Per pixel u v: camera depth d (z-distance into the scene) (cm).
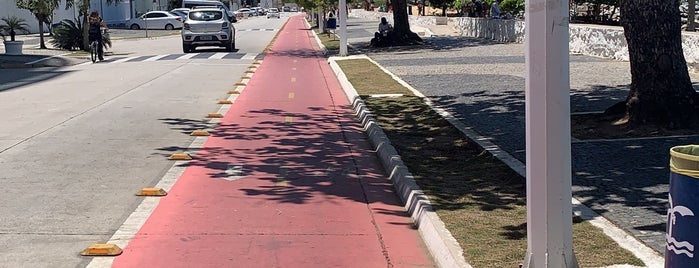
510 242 569
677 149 370
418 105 1350
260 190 799
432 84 1678
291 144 1071
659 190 704
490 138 1000
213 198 763
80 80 1973
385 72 1984
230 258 582
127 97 1570
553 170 438
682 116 979
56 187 802
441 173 816
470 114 1220
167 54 2972
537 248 448
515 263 521
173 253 594
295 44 3728
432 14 5981
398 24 3158
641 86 995
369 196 782
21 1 3594
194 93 1645
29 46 3762
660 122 981
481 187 750
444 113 1238
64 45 3491
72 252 596
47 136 1106
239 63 2472
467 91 1523
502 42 3112
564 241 444
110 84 1839
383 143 997
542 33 428
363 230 661
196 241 624
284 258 584
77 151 996
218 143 1070
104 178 845
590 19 3509
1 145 1035
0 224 669
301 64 2466
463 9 4978
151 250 601
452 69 2017
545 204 442
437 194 722
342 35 2695
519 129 1062
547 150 437
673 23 980
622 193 698
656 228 589
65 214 702
